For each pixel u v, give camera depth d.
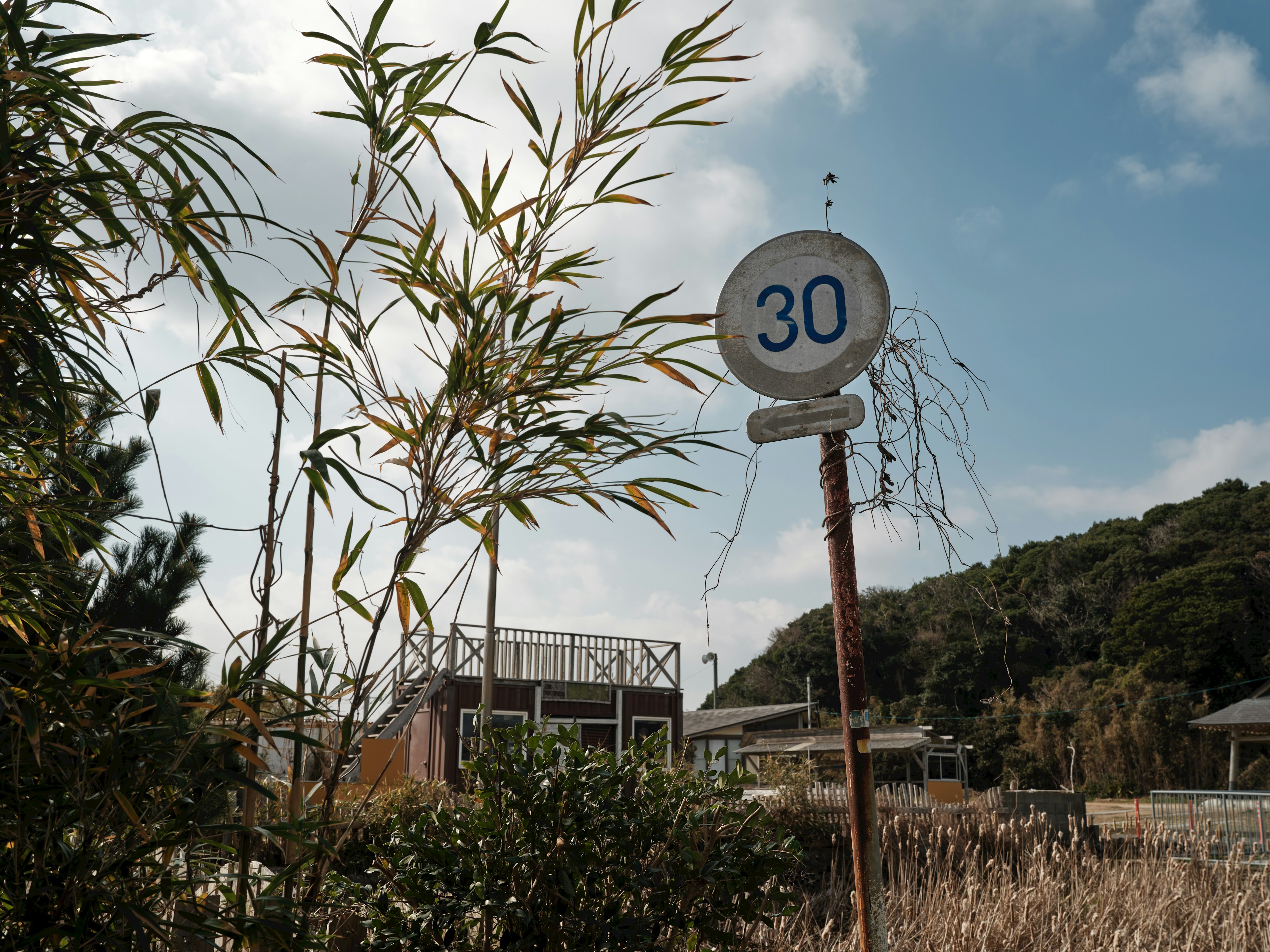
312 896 1.75
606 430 1.88
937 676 49.47
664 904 2.59
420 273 1.90
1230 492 59.22
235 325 1.80
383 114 1.93
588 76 1.99
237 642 1.69
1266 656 40.78
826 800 10.90
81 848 1.49
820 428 2.71
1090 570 53.53
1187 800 11.11
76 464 1.95
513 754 2.68
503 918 2.51
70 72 1.89
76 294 1.73
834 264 2.78
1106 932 4.69
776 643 65.12
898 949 4.29
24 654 1.52
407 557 1.85
